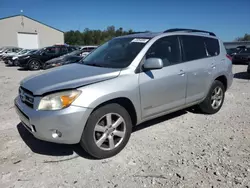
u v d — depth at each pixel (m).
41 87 3.13
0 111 5.50
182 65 4.24
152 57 3.83
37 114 2.99
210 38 5.09
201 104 5.03
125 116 3.45
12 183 2.81
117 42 4.43
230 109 5.62
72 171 3.06
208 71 4.75
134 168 3.11
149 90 3.68
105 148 3.32
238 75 11.86
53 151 3.57
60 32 46.56
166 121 4.77
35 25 43.44
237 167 3.10
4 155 3.45
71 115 2.93
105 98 3.15
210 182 2.80
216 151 3.53
